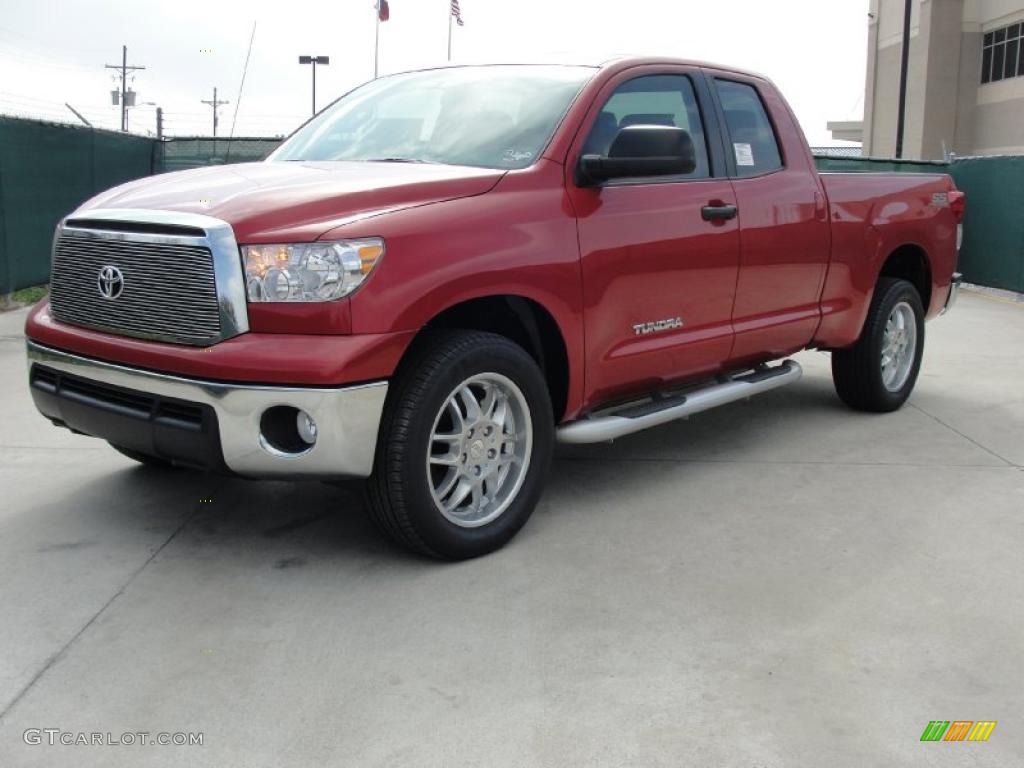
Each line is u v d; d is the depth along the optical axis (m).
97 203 3.95
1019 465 5.17
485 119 4.37
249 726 2.68
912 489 4.75
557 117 4.20
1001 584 3.66
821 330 5.57
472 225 3.65
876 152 38.12
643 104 4.57
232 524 4.15
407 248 3.43
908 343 6.41
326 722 2.71
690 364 4.73
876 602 3.49
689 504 4.50
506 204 3.80
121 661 3.01
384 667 3.00
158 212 3.53
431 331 3.67
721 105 4.99
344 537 4.03
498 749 2.59
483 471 3.82
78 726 2.67
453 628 3.25
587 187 4.12
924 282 6.53
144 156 14.43
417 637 3.19
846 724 2.72
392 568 3.73
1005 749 2.62
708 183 4.73
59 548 3.87
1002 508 4.49
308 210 3.44
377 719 2.72
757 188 5.00
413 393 3.49
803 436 5.72
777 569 3.77
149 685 2.88
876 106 38.56
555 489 4.70
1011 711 2.80
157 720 2.71
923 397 6.83
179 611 3.35
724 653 3.11
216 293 3.32
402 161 4.28
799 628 3.29
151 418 3.48
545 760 2.54
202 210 3.46
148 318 3.52
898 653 3.13
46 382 3.96
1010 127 31.69
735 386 5.09
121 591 3.50
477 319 4.03
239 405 3.29
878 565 3.82
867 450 5.43
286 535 4.04
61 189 11.84
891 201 5.97
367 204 3.52
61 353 3.79
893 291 6.09
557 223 3.94
